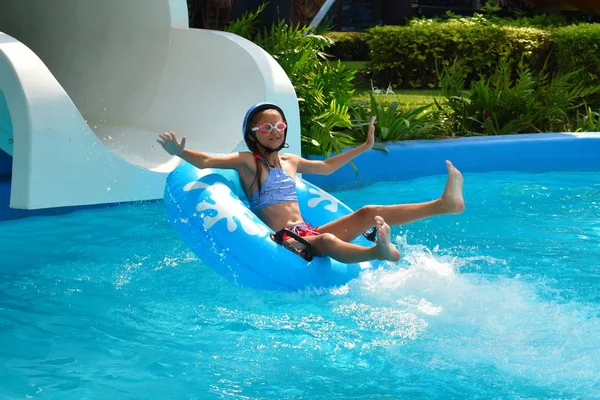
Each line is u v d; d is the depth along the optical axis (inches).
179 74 303.1
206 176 191.0
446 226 242.8
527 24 616.4
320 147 304.3
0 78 222.4
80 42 337.4
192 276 190.9
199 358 142.9
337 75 340.8
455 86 392.2
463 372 136.6
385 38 551.8
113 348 147.3
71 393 128.0
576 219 253.0
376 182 312.5
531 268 197.3
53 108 222.2
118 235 229.0
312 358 142.9
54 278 189.2
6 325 158.2
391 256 162.6
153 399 126.2
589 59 482.9
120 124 306.5
